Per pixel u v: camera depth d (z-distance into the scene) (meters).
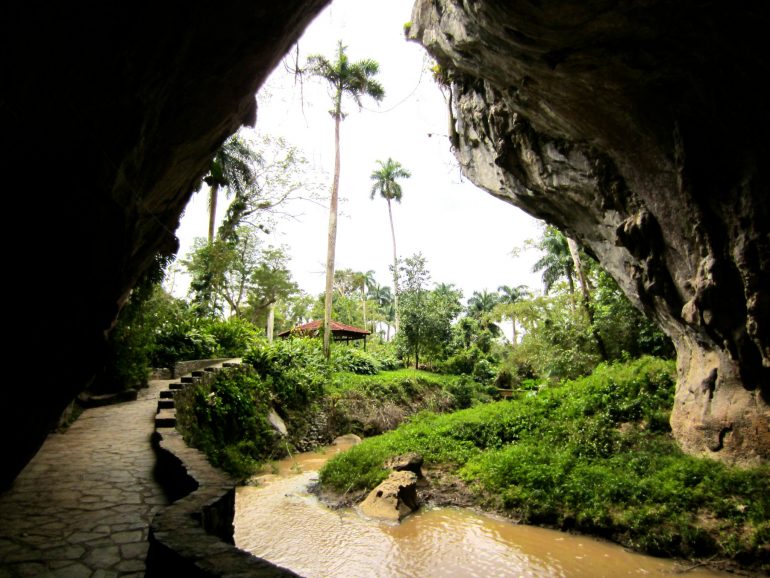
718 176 6.82
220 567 2.15
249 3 3.45
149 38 2.86
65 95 2.57
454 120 13.42
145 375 11.74
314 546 7.50
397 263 30.47
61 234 2.96
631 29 5.79
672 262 8.36
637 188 8.37
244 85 4.32
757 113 5.95
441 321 28.53
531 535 7.89
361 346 36.25
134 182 3.71
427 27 9.79
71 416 8.33
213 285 21.59
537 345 20.42
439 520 8.65
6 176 2.64
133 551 3.47
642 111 7.15
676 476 8.05
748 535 6.55
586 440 10.25
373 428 17.61
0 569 3.10
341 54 22.00
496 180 12.07
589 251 12.10
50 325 3.13
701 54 5.86
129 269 4.82
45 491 4.77
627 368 12.69
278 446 13.20
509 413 12.83
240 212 21.84
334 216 24.00
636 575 6.45
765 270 6.46
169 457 5.12
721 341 7.70
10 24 2.07
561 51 6.41
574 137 8.66
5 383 2.96
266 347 17.14
